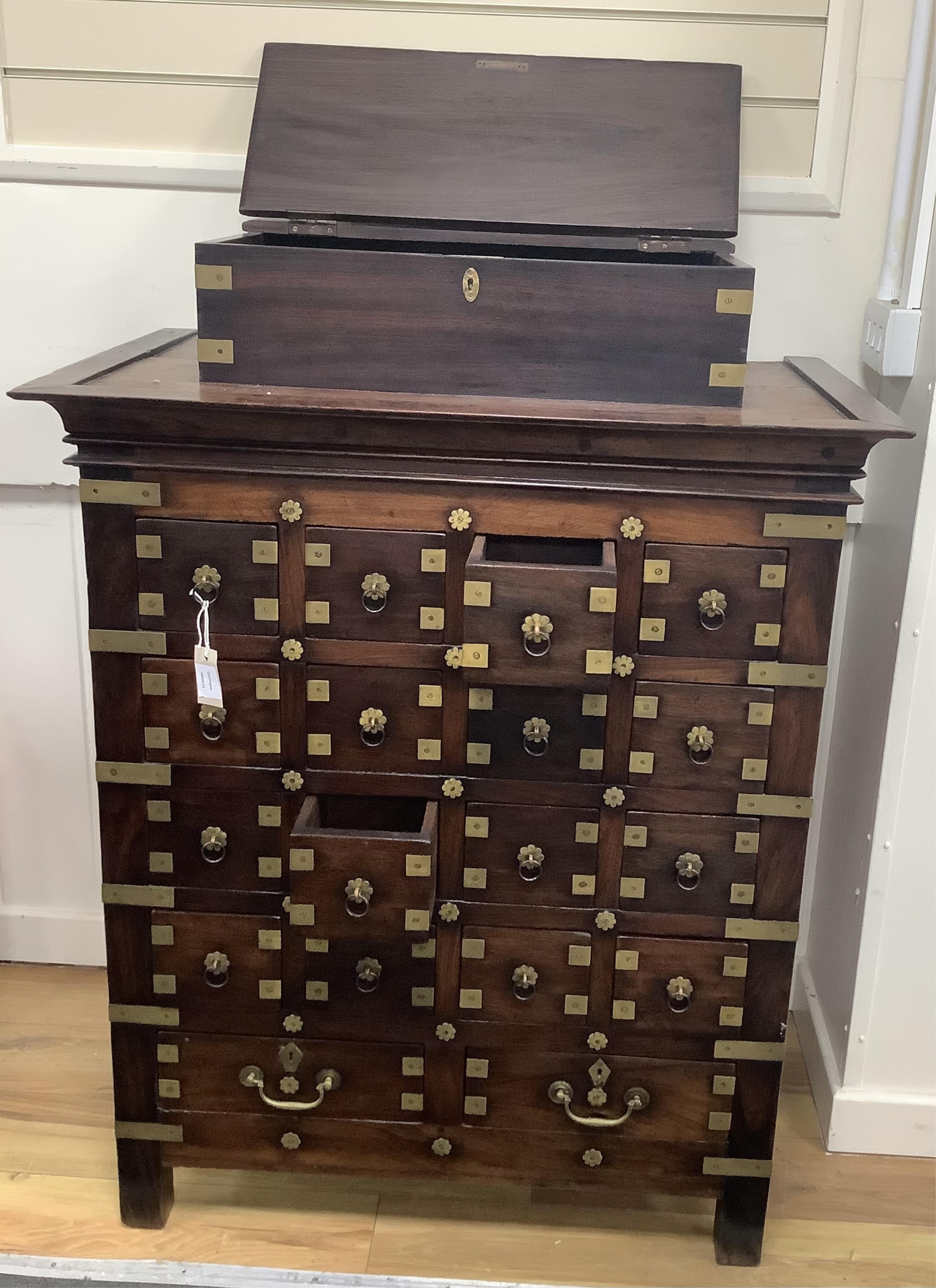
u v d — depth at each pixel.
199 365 1.54
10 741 2.25
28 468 2.06
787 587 1.48
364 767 1.58
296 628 1.53
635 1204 1.85
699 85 1.72
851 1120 1.95
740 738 1.54
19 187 1.95
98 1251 1.73
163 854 1.62
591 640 1.40
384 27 1.87
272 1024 1.66
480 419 1.41
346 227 1.64
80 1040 2.15
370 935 1.51
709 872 1.59
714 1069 1.65
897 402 1.85
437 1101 1.68
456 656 1.51
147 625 1.54
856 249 1.92
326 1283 1.66
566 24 1.85
